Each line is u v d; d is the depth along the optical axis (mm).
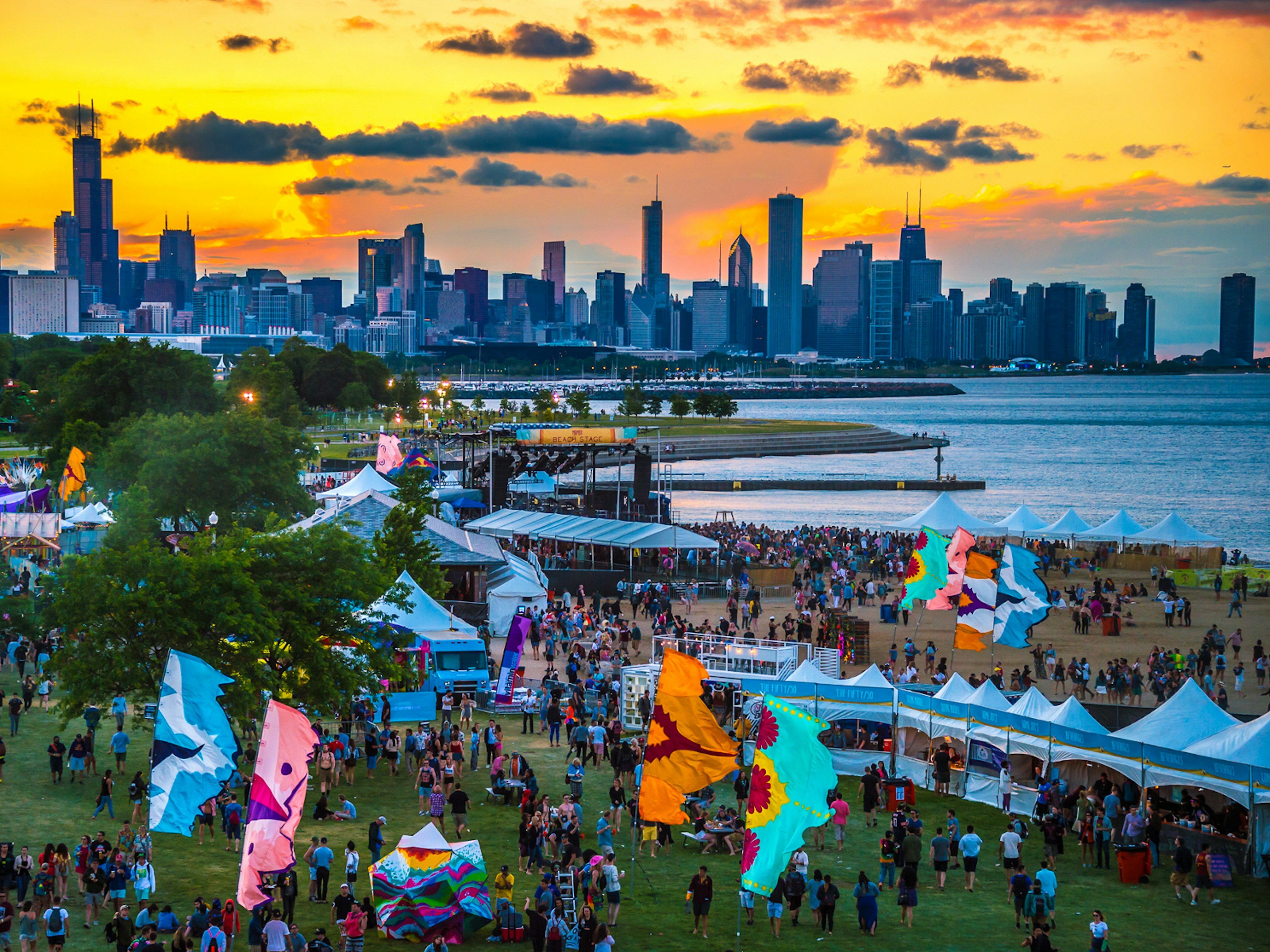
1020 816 42531
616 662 59000
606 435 109375
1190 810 39469
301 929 30750
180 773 29531
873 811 41500
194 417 80750
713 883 35875
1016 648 65875
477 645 56094
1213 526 154625
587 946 29281
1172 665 58938
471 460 125250
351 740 45469
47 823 38281
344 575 45406
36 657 55406
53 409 130625
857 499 180750
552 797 42344
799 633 67125
